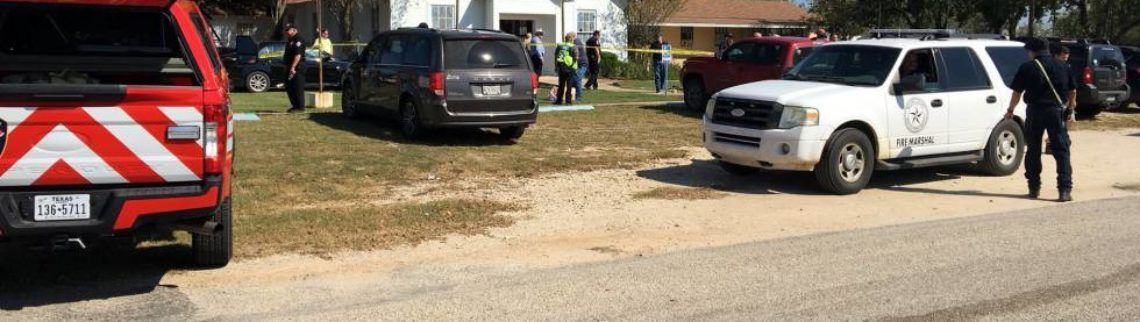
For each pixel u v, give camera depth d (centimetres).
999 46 1124
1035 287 605
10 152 511
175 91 536
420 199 909
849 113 966
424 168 1075
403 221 805
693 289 600
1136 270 649
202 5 3400
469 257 691
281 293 585
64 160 521
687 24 3919
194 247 623
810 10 4141
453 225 799
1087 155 1324
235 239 723
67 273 622
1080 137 1562
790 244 739
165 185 546
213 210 557
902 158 1023
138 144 534
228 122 583
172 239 721
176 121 539
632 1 3300
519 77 1271
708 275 637
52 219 522
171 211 543
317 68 2262
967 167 1195
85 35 712
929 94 1036
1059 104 945
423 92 1237
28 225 516
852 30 3981
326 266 656
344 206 864
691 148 1303
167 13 567
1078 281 620
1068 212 882
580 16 3130
